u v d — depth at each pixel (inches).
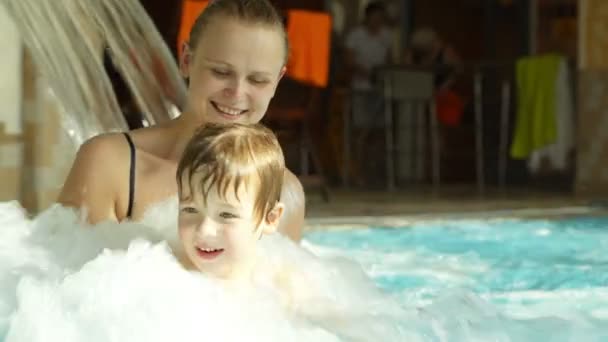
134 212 106.1
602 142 314.2
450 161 392.5
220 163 84.4
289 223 111.8
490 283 141.8
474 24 422.6
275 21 102.8
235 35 99.8
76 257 90.7
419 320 94.1
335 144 373.4
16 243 92.4
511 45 393.7
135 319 76.2
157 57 170.4
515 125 355.3
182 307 78.4
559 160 322.7
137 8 168.2
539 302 120.1
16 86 175.8
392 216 236.4
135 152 105.7
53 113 175.9
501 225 223.1
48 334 74.2
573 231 211.3
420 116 382.3
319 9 389.7
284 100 294.8
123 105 174.2
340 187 355.6
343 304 92.6
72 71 166.1
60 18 164.7
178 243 93.1
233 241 85.9
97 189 104.5
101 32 166.7
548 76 317.7
